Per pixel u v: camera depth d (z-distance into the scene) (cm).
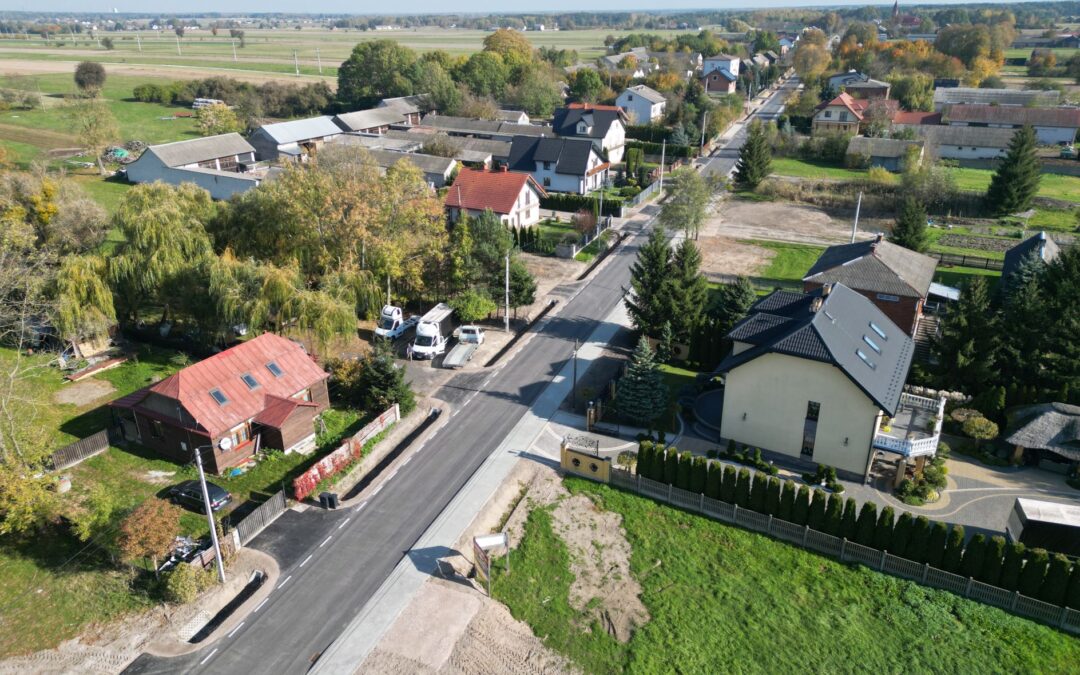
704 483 3503
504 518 3459
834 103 12150
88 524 3109
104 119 10175
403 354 5172
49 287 4709
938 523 2991
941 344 4450
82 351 4875
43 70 19938
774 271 6800
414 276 5419
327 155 6375
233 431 3788
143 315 5622
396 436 4159
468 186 7662
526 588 3008
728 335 4162
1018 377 4256
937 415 3800
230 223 5397
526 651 2702
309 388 4212
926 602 2923
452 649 2709
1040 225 8062
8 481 3052
